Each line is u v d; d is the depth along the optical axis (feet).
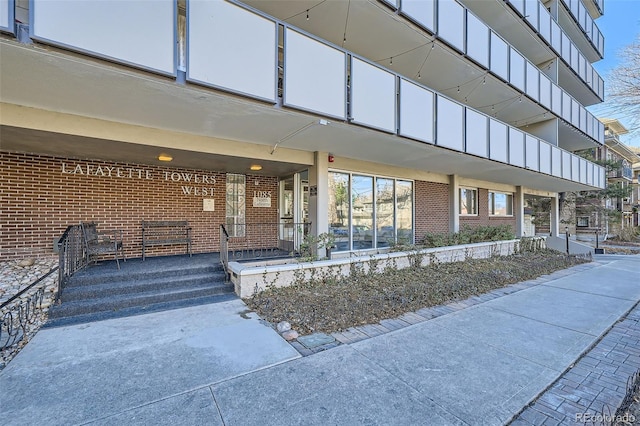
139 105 14.84
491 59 30.27
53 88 12.88
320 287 20.06
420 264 27.45
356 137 21.15
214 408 8.55
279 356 11.60
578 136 51.26
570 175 43.14
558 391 9.73
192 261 22.67
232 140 21.17
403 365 11.11
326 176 25.41
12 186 19.72
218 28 13.57
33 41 9.86
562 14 46.01
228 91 13.75
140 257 24.04
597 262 38.75
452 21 25.98
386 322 15.72
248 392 9.32
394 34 25.00
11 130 15.12
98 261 22.09
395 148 24.23
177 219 25.75
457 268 27.43
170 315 15.52
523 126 45.55
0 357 11.25
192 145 19.60
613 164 74.23
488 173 37.17
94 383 9.64
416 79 32.40
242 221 29.30
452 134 25.09
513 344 13.12
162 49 12.16
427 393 9.40
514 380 10.23
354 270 23.17
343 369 10.75
